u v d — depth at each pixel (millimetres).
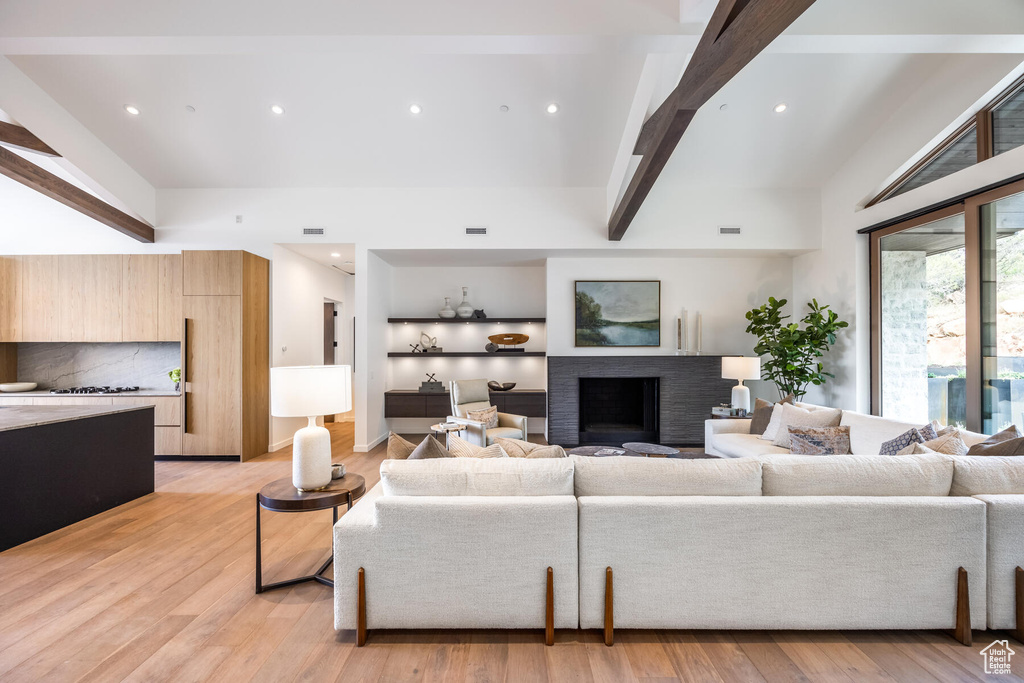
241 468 4816
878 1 2783
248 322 5203
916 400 4375
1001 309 3520
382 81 4066
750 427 4453
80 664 1794
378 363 6164
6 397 5137
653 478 2029
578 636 2000
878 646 1918
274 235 5566
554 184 5496
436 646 1933
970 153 3918
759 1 2055
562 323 6129
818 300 5617
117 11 2717
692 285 6152
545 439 6410
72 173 4594
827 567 1936
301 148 4875
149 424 3996
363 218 5570
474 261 6434
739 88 4133
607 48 2885
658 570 1946
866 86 4156
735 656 1860
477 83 4090
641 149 4312
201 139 4734
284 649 1902
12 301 5309
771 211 5562
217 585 2426
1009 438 2361
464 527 1944
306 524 3285
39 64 3916
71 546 2912
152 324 5270
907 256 4473
